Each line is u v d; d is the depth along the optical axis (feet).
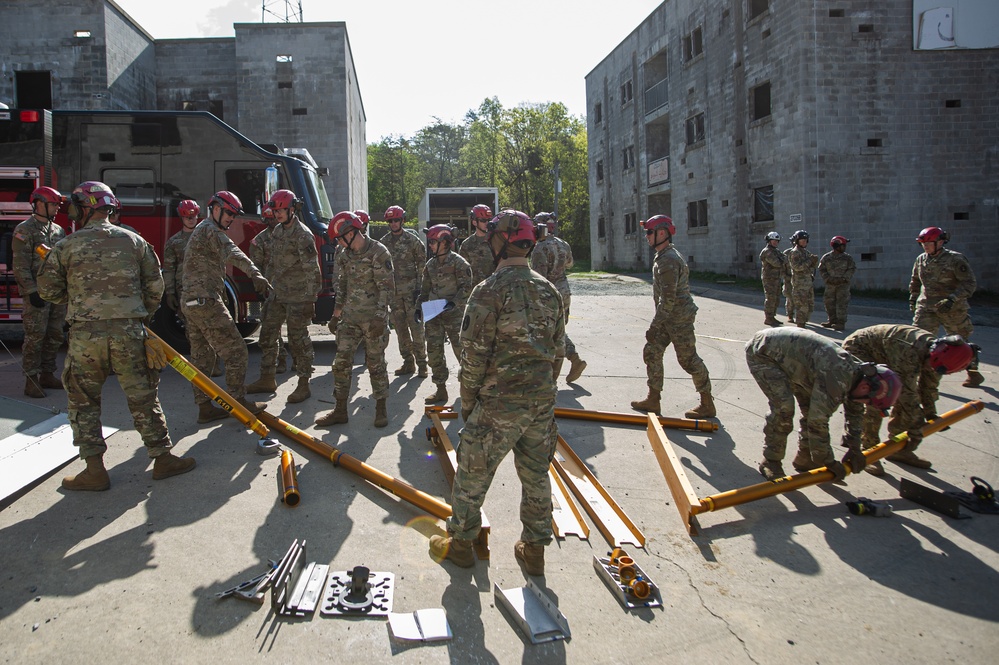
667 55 88.12
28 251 21.39
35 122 29.27
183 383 24.50
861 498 14.38
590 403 22.95
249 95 76.79
